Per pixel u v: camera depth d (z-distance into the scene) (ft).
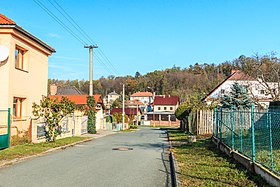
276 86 102.22
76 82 353.72
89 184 26.86
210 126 82.02
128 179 29.30
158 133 122.21
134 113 272.31
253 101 95.09
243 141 38.17
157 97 312.71
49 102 61.36
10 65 58.03
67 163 38.52
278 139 32.45
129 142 73.56
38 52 71.97
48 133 64.34
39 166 35.91
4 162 37.14
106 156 45.93
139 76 416.87
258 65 106.63
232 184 25.02
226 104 93.40
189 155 43.93
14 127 55.06
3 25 56.59
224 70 297.74
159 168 35.83
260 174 26.48
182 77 361.30
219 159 38.50
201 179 27.37
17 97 61.98
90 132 105.29
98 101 132.46
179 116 134.72
